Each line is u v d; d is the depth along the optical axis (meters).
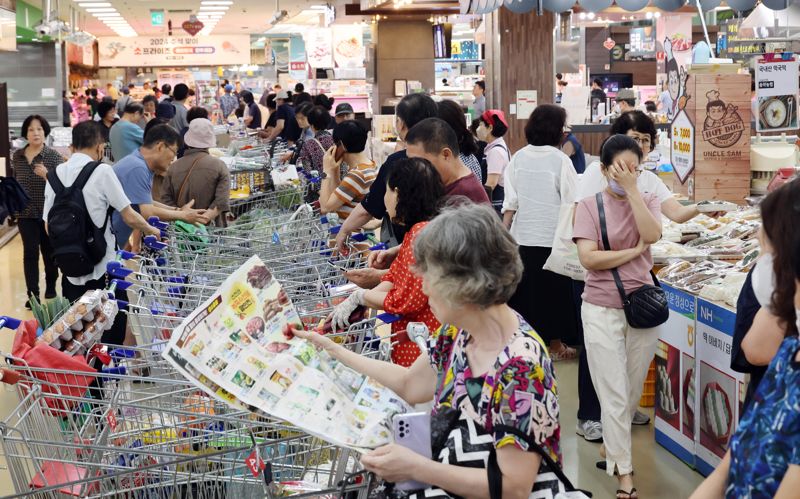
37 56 18.91
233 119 22.02
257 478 2.57
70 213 5.37
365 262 4.74
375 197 4.82
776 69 6.89
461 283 1.94
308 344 2.35
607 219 4.10
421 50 17.58
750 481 1.73
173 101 14.15
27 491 2.42
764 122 6.92
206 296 3.94
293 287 4.17
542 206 5.95
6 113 10.25
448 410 2.00
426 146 4.04
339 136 6.14
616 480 4.36
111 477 2.44
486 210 2.01
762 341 2.60
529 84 13.38
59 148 12.88
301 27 36.38
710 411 4.25
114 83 34.19
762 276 2.39
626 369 4.18
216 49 39.41
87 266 5.43
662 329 4.72
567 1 10.83
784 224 1.80
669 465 4.53
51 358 2.98
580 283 5.84
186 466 2.71
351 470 2.57
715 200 6.65
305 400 2.15
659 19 18.55
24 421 2.74
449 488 1.93
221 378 2.18
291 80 30.41
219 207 6.91
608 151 4.05
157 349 3.26
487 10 10.16
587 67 21.14
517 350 1.96
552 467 1.95
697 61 8.18
